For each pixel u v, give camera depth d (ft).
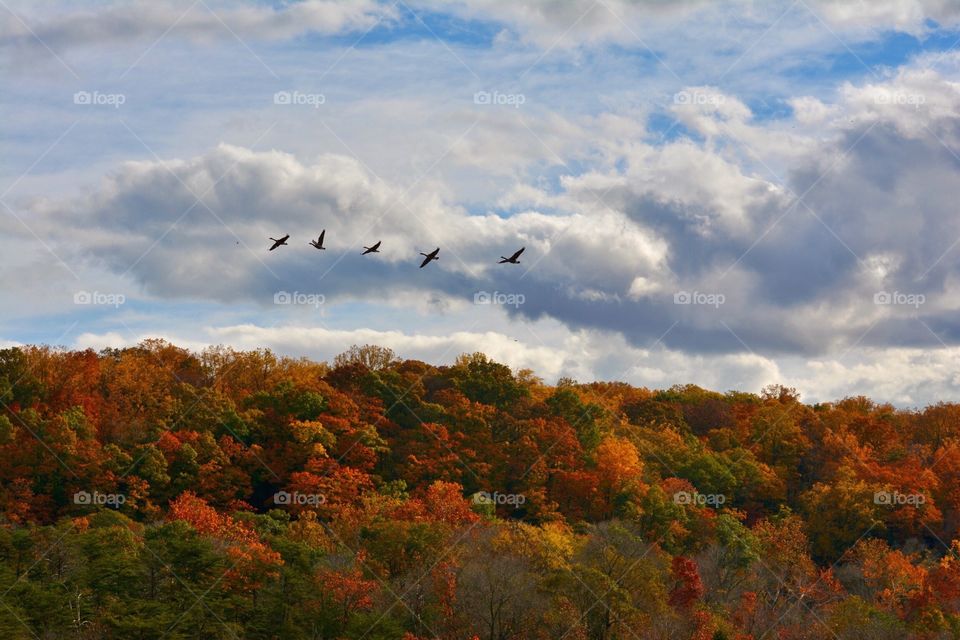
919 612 327.67
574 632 280.31
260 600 286.87
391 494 394.32
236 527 326.03
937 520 427.74
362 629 270.46
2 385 421.59
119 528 303.68
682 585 322.75
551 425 453.17
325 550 316.19
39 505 363.35
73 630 262.06
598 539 332.19
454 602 288.71
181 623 264.11
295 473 396.37
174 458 399.03
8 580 275.59
